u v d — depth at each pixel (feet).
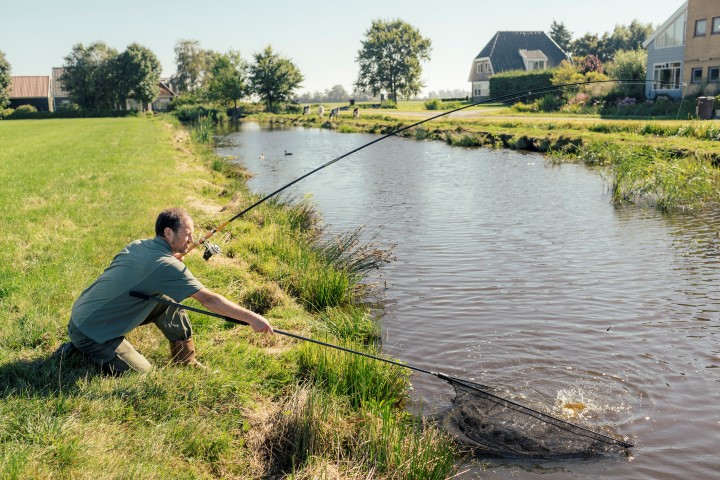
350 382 18.04
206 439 13.66
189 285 14.99
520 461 15.52
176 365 16.56
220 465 13.25
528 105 170.91
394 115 190.39
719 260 33.58
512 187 59.72
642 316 25.55
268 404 16.24
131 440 13.04
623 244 37.32
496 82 213.66
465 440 16.39
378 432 15.11
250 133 158.20
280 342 20.33
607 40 369.50
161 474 12.02
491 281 30.50
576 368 20.88
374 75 325.21
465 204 51.75
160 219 15.64
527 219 45.14
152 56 299.38
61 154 74.13
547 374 20.45
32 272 23.34
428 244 38.19
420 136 122.01
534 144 92.63
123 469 11.81
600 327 24.43
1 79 279.49
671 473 15.21
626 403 18.57
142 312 15.57
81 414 13.58
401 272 32.22
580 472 15.19
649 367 20.94
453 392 19.12
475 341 23.15
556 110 158.81
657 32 150.10
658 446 16.37
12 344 16.92
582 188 57.72
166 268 14.96
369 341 23.04
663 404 18.52
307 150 105.91
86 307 15.29
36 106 309.22
